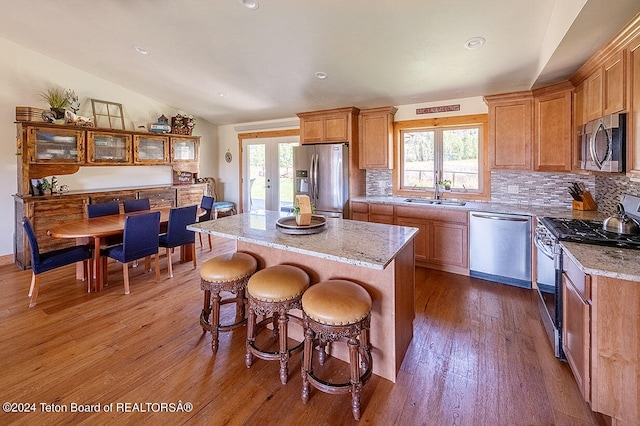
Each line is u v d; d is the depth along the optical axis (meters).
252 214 3.28
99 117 5.02
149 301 3.18
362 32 2.90
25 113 4.00
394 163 4.80
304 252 1.94
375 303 2.06
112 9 3.08
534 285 3.38
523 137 3.53
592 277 1.60
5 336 2.52
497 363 2.16
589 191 3.49
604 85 2.27
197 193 6.22
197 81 4.62
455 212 3.81
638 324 1.52
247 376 2.07
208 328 2.36
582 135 2.67
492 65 3.22
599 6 1.69
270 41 3.25
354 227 2.60
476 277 3.74
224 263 2.30
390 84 3.89
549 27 2.48
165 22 3.15
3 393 1.90
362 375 1.82
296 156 5.00
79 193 4.55
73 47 4.04
